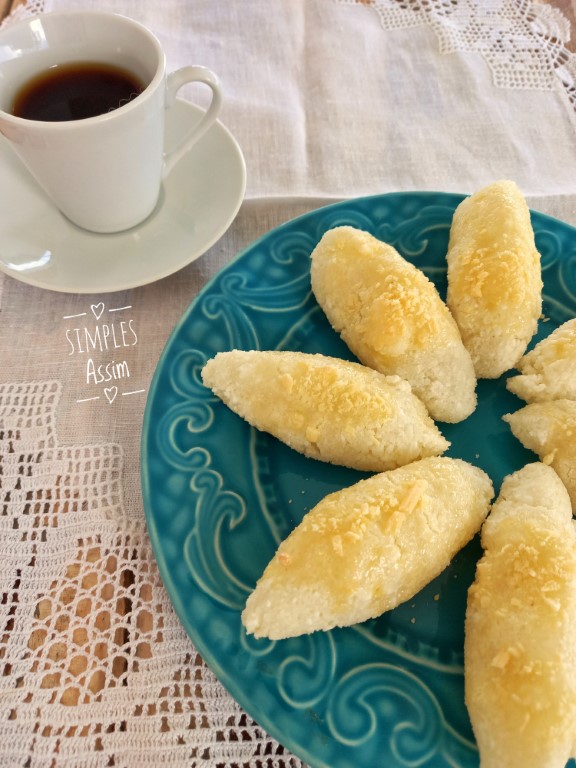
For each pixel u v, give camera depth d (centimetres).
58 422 22
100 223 24
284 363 21
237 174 26
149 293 25
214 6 35
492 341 22
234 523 19
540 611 16
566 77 33
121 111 20
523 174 29
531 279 22
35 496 20
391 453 20
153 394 21
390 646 17
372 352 22
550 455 20
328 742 15
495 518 19
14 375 23
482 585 17
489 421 22
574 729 15
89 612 18
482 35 34
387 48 34
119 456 21
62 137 20
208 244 24
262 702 16
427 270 25
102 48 23
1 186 25
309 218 25
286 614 17
